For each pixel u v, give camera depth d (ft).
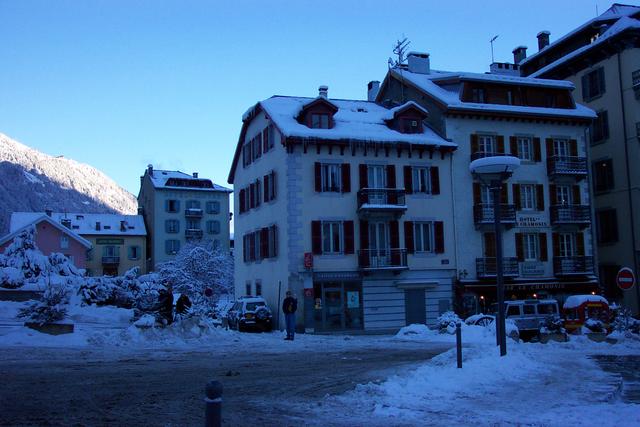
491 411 30.91
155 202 268.82
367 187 111.86
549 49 151.94
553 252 123.95
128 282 111.55
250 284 128.67
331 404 33.32
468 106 119.65
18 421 28.27
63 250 215.51
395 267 109.40
